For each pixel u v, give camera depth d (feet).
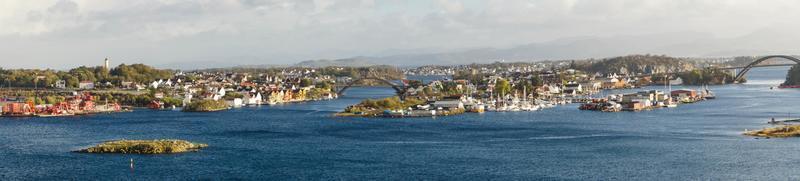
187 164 589.73
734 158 596.29
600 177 522.88
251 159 619.26
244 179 526.57
